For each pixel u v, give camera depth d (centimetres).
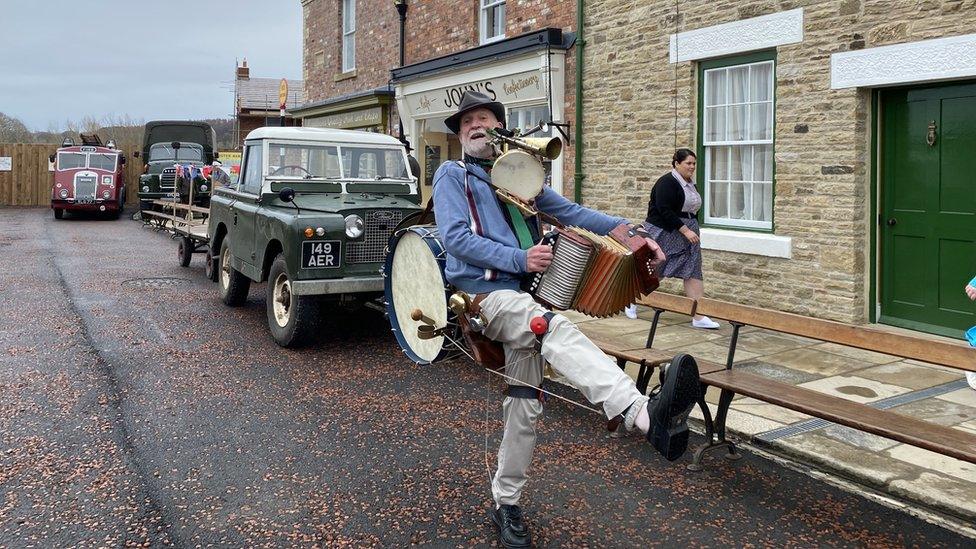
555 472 449
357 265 741
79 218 2523
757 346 730
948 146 715
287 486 430
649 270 346
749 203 894
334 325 858
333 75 1894
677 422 307
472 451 483
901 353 416
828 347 722
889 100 758
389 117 1634
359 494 420
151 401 580
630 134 1009
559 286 334
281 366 685
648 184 991
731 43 867
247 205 866
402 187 881
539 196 383
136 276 1222
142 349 740
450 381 640
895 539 369
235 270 933
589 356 320
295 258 715
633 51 994
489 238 340
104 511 397
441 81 1361
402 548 361
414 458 472
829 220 784
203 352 733
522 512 397
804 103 801
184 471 450
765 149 870
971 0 671
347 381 639
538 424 530
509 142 346
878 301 780
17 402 573
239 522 387
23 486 427
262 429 522
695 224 812
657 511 399
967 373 585
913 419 388
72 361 691
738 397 580
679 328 812
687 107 930
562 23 1115
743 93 886
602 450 483
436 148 1505
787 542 366
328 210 744
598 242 332
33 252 1544
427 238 366
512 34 1220
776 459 470
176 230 1334
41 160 3061
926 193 736
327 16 1914
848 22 757
